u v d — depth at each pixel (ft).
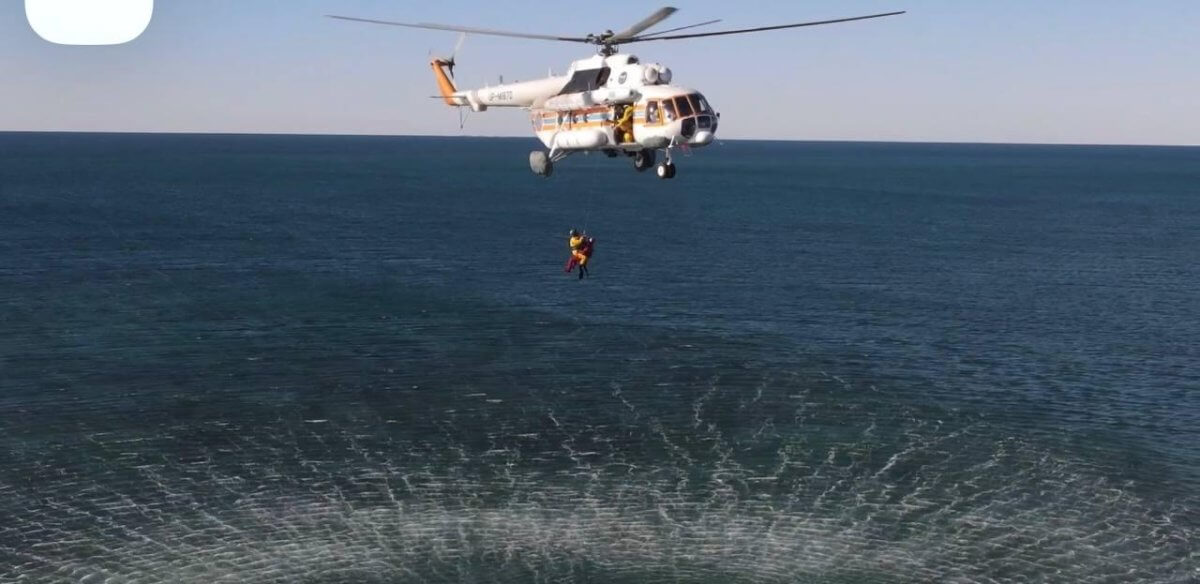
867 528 104.32
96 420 132.87
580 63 125.29
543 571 94.07
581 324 198.18
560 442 128.36
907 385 158.10
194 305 209.05
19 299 209.77
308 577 92.38
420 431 131.54
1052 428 137.49
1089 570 95.81
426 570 94.02
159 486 111.86
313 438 128.16
